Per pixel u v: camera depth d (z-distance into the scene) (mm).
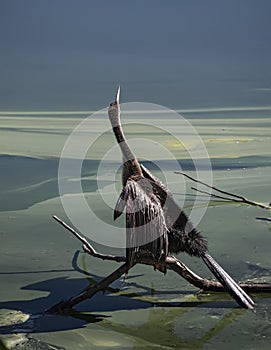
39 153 17312
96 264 9672
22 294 8633
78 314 8023
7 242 10562
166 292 8688
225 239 10484
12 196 13250
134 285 8930
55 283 8984
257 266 9383
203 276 9031
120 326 7695
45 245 10438
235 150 17406
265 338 7320
